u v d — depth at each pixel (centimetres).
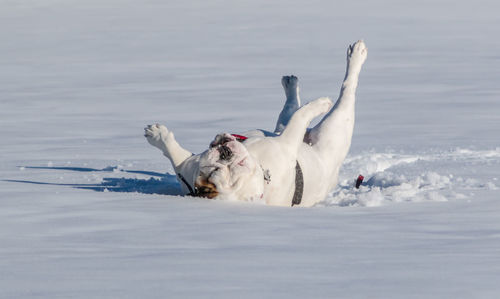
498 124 3859
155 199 1678
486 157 2700
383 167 2609
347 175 2369
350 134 1958
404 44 9994
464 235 1325
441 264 1081
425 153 2866
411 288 944
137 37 11638
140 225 1412
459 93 5375
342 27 12750
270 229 1376
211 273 1032
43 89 6166
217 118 4425
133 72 7525
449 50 9094
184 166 1722
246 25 13300
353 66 2003
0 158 2886
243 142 1756
